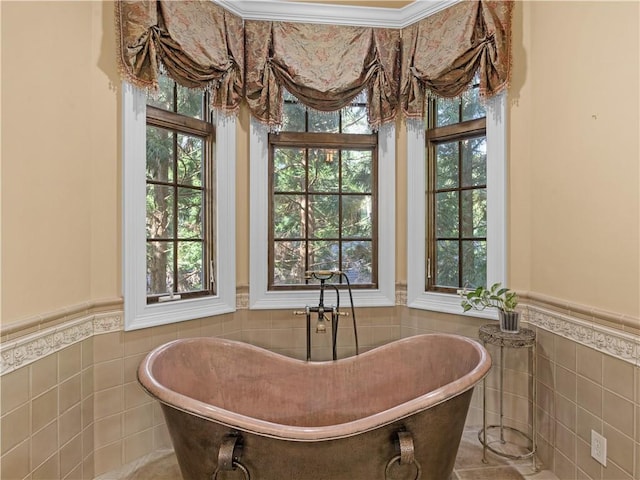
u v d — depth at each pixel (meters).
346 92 2.29
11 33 1.31
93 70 1.71
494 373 2.08
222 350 1.98
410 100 2.30
